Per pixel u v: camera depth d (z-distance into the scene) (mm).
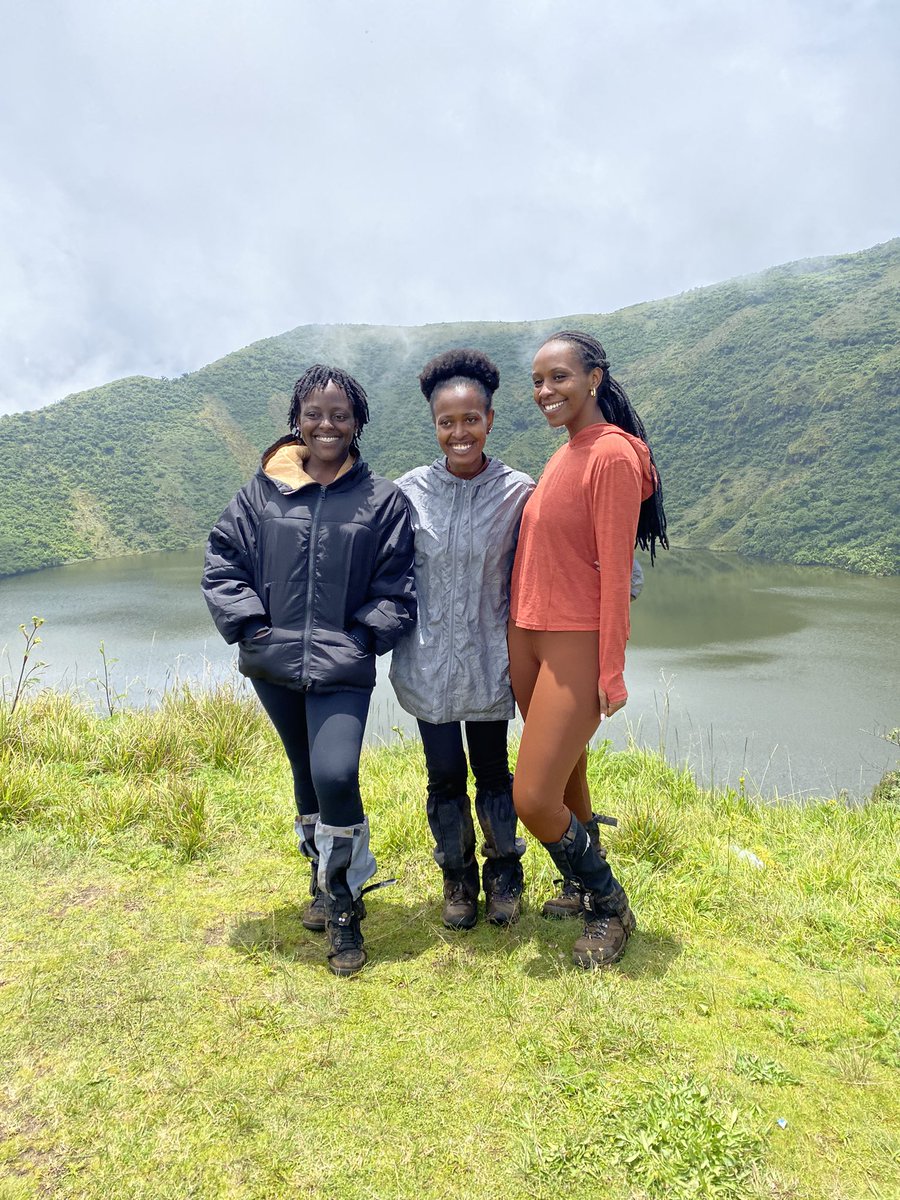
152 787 3789
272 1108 1842
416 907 2893
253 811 3760
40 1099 1849
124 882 2990
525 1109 1846
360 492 2533
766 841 3850
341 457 2625
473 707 2582
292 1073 1955
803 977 2436
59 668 30969
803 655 44531
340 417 2514
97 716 5246
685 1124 1775
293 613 2439
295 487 2475
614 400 2518
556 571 2344
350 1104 1861
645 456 2416
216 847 3338
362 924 2766
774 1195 1624
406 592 2520
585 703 2336
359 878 2467
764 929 2729
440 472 2631
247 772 4355
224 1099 1865
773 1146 1748
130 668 30953
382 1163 1697
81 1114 1811
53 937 2561
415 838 3387
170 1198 1602
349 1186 1641
